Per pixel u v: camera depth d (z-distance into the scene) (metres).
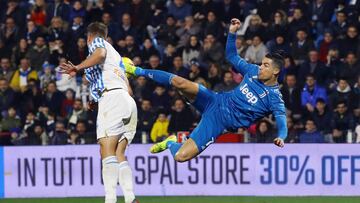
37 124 56.81
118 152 34.47
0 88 61.00
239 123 35.19
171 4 67.25
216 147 52.06
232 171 52.03
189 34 64.06
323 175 51.62
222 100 35.34
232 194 52.03
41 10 68.19
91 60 32.81
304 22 62.88
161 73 35.09
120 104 33.66
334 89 58.53
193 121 55.94
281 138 33.72
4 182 52.81
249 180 51.97
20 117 60.22
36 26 66.38
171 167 52.16
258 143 51.94
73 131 54.91
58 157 52.47
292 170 51.75
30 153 52.59
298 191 51.69
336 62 61.00
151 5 68.19
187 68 60.62
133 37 63.25
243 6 66.81
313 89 58.00
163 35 64.69
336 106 56.72
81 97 60.06
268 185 51.91
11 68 63.88
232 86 58.69
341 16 63.59
